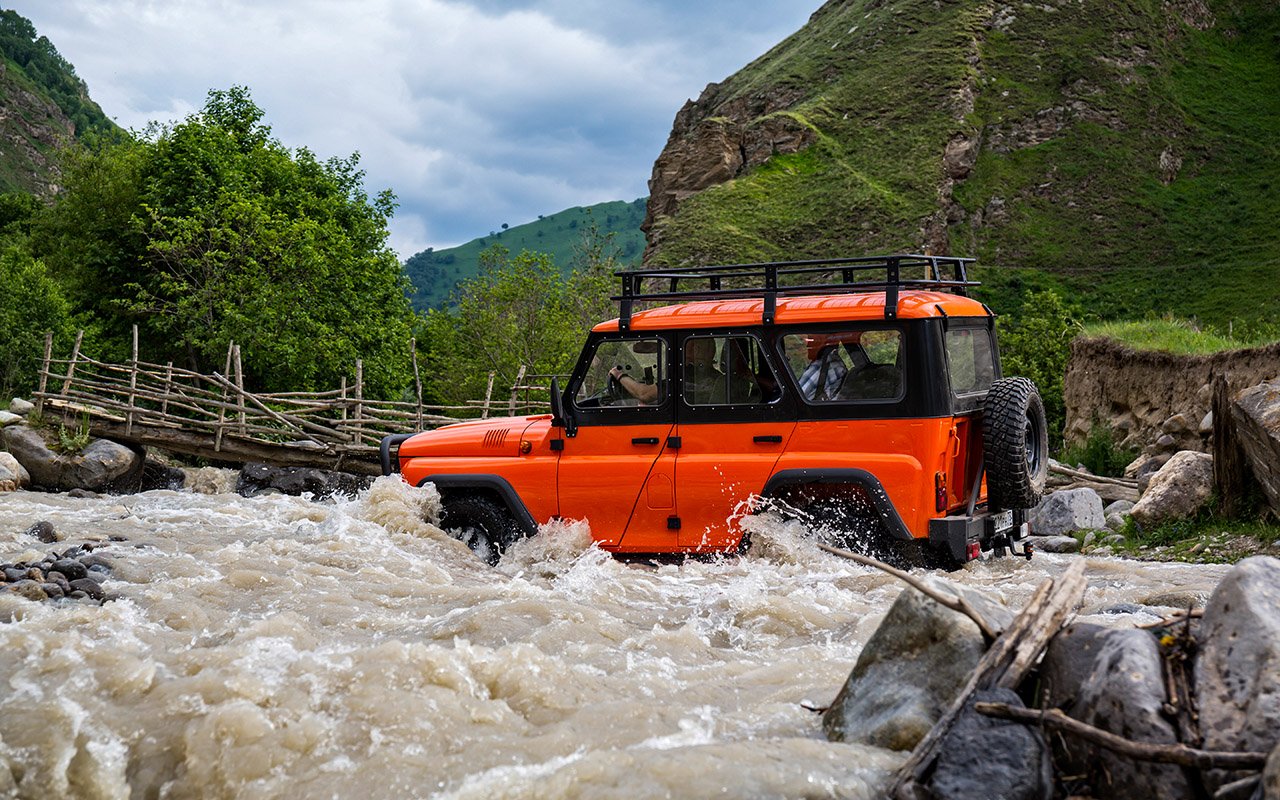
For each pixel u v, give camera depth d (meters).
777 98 125.62
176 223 37.78
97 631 5.91
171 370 19.16
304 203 41.72
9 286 41.88
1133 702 3.76
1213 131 107.88
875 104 114.62
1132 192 99.88
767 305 8.54
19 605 6.36
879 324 8.20
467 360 60.31
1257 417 10.27
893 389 8.14
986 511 8.77
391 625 6.49
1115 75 113.88
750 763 4.01
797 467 8.29
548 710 4.88
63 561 7.40
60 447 17.61
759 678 5.45
